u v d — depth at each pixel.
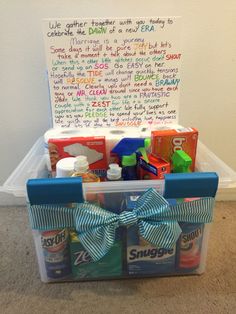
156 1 0.73
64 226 0.57
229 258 0.72
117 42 0.68
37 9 0.73
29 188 0.52
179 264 0.64
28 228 0.85
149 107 0.73
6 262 0.72
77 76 0.70
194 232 0.61
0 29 0.74
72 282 0.65
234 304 0.60
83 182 0.56
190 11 0.74
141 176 0.64
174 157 0.64
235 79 0.81
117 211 0.59
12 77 0.79
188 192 0.55
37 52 0.77
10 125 0.84
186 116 0.85
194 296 0.62
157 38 0.69
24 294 0.63
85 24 0.67
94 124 0.74
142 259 0.63
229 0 0.73
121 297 0.62
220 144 0.89
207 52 0.78
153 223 0.55
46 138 0.67
